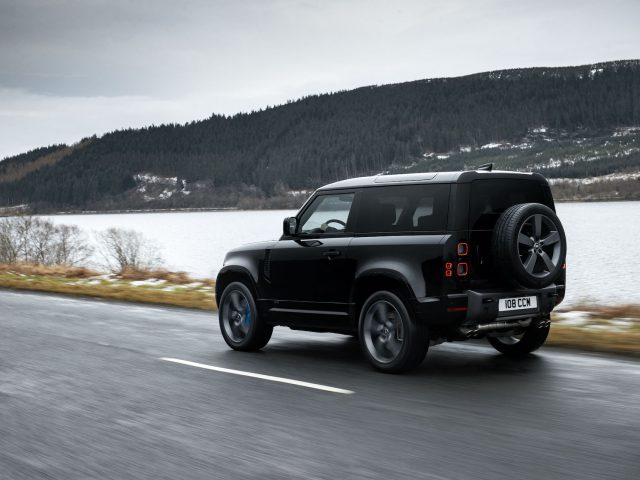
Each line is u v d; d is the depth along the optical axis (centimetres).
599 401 597
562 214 18162
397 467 439
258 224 19538
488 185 731
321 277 806
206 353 876
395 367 728
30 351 890
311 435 513
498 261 711
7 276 2312
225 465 450
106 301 1531
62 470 447
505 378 698
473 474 423
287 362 810
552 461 443
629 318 1052
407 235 738
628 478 411
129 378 723
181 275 2150
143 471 442
